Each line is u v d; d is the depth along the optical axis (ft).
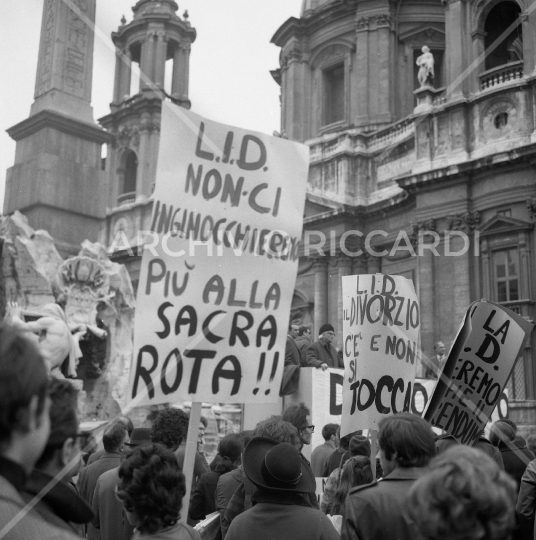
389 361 19.63
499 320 18.44
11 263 34.63
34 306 34.53
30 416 6.10
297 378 30.42
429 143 90.84
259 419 31.01
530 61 83.71
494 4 90.17
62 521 7.48
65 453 8.19
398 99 111.75
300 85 120.37
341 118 117.19
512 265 81.56
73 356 34.45
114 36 100.68
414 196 92.22
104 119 105.60
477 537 6.82
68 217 35.94
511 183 82.02
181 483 10.34
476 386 18.22
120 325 41.29
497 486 7.00
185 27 99.71
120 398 40.55
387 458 10.90
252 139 15.05
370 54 112.37
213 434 51.44
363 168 103.24
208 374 13.96
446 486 6.97
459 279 85.05
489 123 85.81
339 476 18.44
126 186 103.45
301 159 15.49
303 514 11.22
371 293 19.90
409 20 113.09
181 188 14.24
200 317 14.03
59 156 34.04
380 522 10.15
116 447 17.66
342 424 19.33
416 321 20.40
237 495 14.82
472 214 85.51
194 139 14.46
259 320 14.61
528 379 76.59
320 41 118.52
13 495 6.12
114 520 14.79
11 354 5.97
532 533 17.66
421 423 10.84
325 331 34.42
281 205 15.17
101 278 38.60
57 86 33.32
